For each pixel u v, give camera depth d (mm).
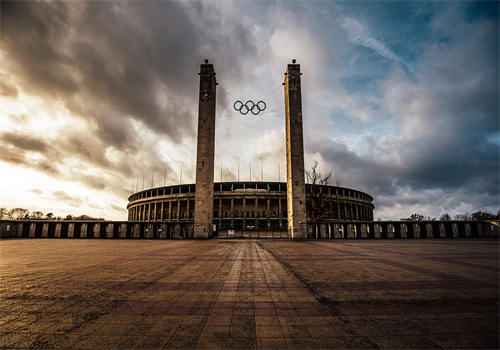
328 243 31797
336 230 45844
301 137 45562
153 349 4684
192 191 81812
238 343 4930
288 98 46938
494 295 8164
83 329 5582
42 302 7449
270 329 5582
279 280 10227
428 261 15312
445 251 21234
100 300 7633
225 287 9133
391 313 6590
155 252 20891
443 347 4797
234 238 44281
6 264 14422
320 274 11414
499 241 35250
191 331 5469
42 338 5160
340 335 5305
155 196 89438
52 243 32531
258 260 15898
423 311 6738
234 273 11680
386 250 22156
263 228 78688
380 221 46406
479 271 12078
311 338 5164
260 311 6707
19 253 20297
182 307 7012
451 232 46562
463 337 5230
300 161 44844
